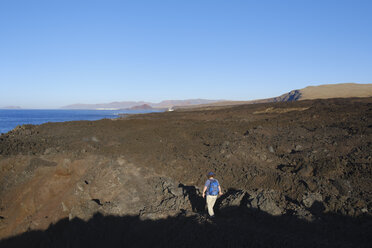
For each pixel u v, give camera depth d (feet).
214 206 25.43
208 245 19.44
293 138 46.19
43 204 33.24
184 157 39.32
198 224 21.81
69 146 45.27
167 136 54.85
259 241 18.43
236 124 68.03
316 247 17.06
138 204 28.43
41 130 61.87
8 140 50.31
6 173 36.91
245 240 18.80
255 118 84.74
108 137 53.26
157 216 25.27
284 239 18.19
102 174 32.42
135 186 31.04
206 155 40.09
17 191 34.50
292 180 27.81
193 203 26.63
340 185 25.16
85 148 43.73
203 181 31.89
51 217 30.50
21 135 56.29
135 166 35.78
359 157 32.65
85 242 27.04
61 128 64.39
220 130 57.88
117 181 31.35
